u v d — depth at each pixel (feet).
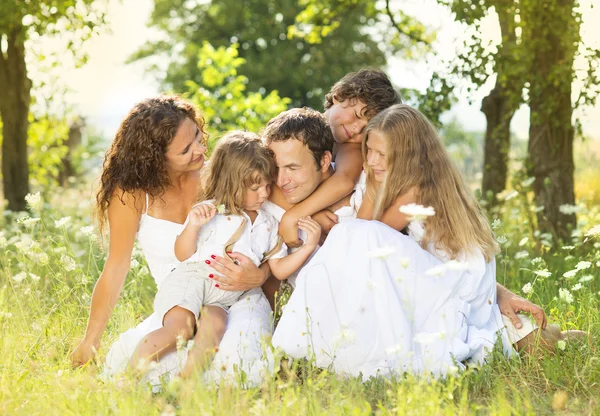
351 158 12.54
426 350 10.46
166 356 10.95
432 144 11.87
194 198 12.39
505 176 26.58
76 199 36.24
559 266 17.88
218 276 11.59
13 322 12.76
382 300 10.82
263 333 11.39
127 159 11.89
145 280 17.15
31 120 33.94
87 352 11.64
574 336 11.87
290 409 9.20
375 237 11.02
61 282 13.60
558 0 22.85
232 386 9.96
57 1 27.07
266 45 89.51
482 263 11.66
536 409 9.74
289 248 12.37
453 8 23.22
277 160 11.85
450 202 11.68
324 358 10.96
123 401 9.16
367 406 9.18
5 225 26.99
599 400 9.90
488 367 10.64
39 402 9.70
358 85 12.57
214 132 39.78
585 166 42.27
